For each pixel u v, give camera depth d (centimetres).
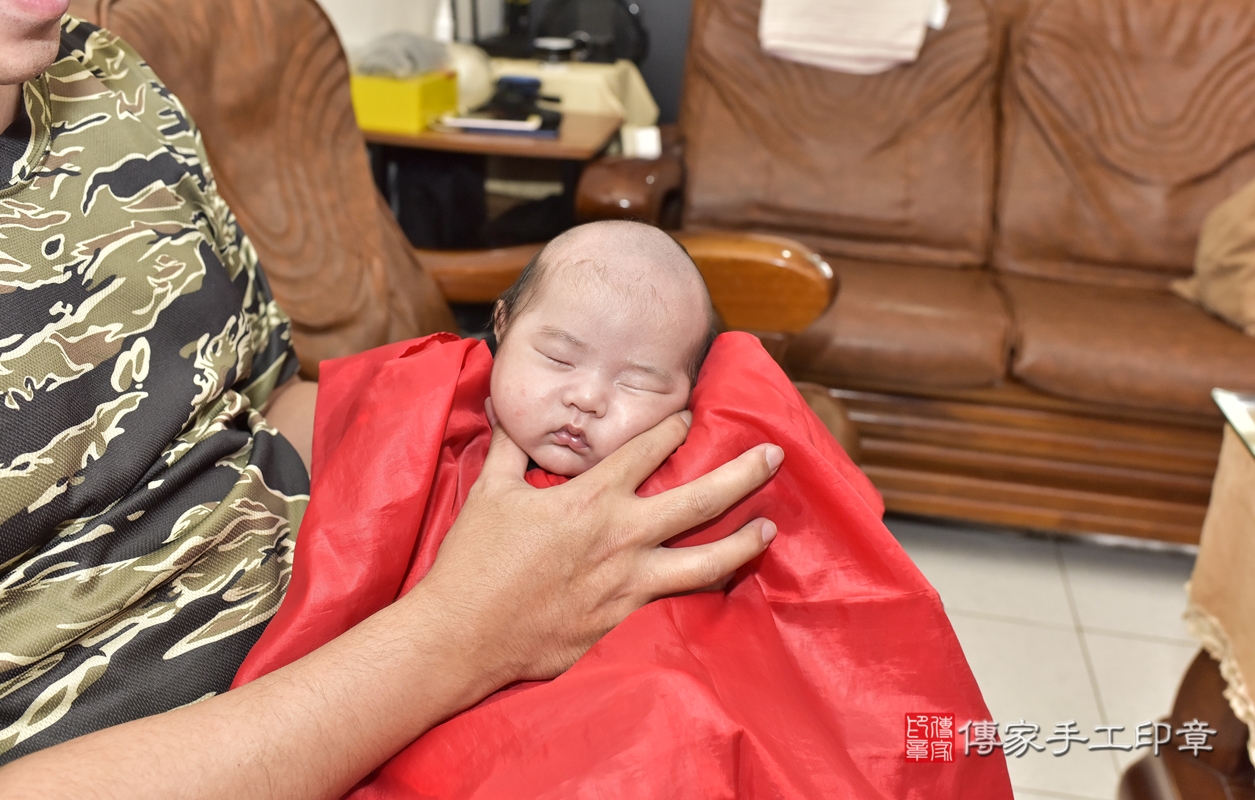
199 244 78
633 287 75
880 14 220
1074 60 221
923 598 68
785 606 71
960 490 193
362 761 53
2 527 55
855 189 224
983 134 225
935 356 179
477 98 231
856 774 62
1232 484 113
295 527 75
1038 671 168
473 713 58
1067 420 185
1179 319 191
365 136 201
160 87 86
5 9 58
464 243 228
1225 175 216
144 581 62
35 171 68
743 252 140
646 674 56
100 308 66
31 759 47
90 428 62
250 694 52
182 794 47
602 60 310
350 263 122
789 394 76
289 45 119
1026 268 223
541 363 75
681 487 66
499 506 64
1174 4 219
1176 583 195
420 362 73
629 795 52
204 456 69
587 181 192
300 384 97
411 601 58
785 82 228
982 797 69
